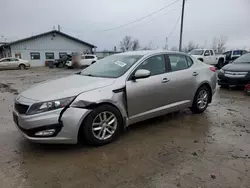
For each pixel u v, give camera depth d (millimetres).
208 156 2783
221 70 7746
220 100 5980
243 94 6828
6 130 3781
